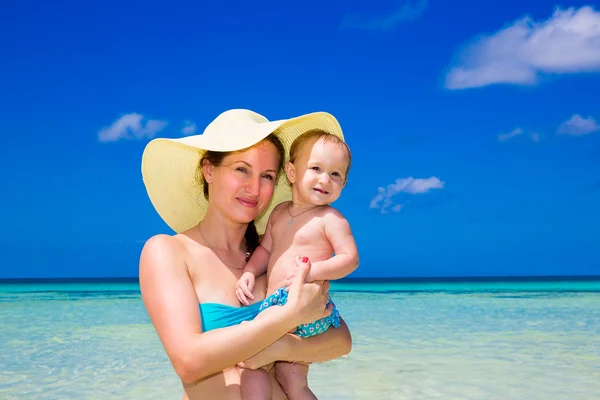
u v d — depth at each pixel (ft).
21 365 29.58
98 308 64.59
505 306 68.18
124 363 29.91
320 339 10.27
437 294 101.35
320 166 11.19
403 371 27.91
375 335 40.32
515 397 23.29
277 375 10.79
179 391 24.09
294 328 9.37
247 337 8.57
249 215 10.52
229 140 10.27
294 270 10.73
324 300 9.23
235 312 9.87
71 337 39.47
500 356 32.09
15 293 108.06
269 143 10.70
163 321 9.08
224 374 10.13
